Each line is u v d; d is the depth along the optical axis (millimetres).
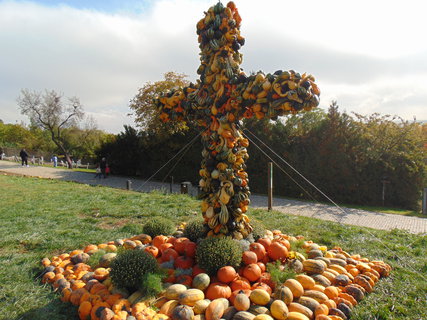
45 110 32531
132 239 5438
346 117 16750
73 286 3943
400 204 15938
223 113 4695
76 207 9250
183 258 4316
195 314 3311
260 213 9484
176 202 10258
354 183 16219
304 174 17203
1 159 38969
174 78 22469
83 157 42094
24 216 7965
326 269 4379
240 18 4832
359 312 3648
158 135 22797
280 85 3994
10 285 4113
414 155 15836
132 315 3223
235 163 4684
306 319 3230
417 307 3846
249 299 3529
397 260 5625
